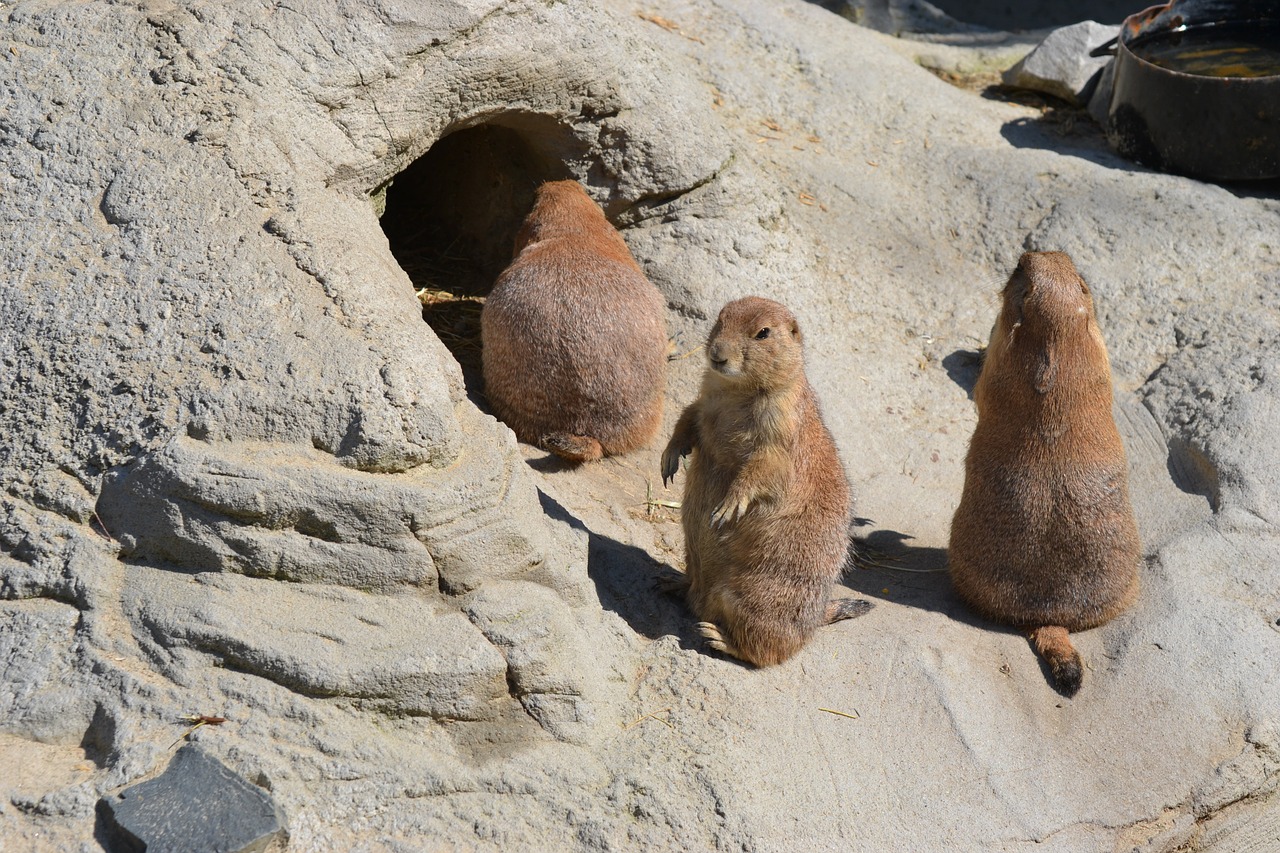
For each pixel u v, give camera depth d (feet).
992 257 26.94
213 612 13.65
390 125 20.16
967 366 25.05
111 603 13.82
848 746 16.19
